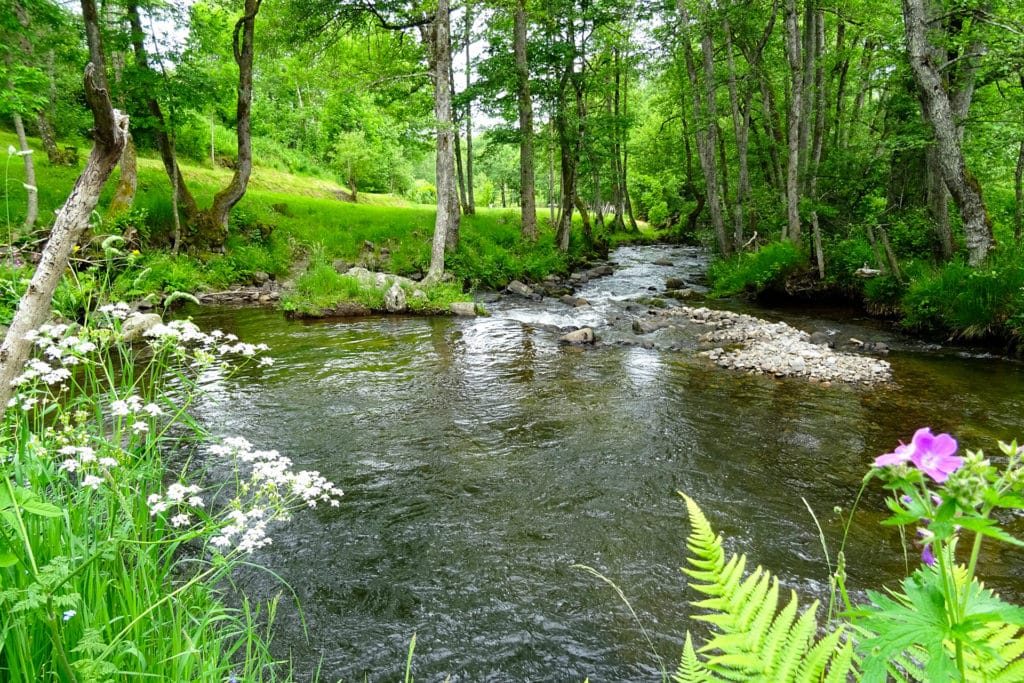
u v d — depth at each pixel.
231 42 24.62
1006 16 12.17
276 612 3.97
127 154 18.61
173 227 20.11
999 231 14.52
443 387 9.26
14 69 14.63
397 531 5.05
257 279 19.81
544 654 3.63
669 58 22.91
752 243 21.97
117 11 18.30
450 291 16.77
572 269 24.92
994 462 6.17
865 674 1.05
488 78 23.36
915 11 11.45
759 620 1.32
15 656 1.87
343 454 6.64
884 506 5.43
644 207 51.94
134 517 2.71
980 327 11.28
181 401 8.06
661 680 3.41
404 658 3.59
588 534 5.01
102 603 2.19
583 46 24.28
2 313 8.82
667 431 7.38
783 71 22.61
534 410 8.20
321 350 11.64
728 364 10.59
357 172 42.28
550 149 27.23
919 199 17.91
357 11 21.61
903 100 15.98
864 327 13.51
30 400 2.67
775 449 6.79
